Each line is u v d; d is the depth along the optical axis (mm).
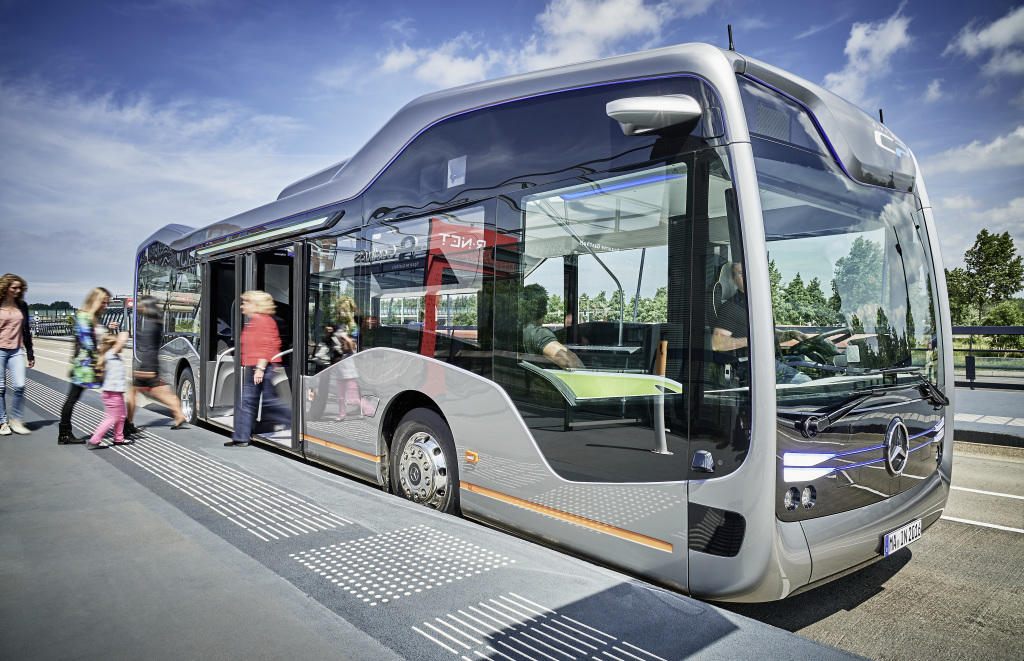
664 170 3320
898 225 4016
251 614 2879
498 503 4145
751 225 3002
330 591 3139
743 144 3061
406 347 4945
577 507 3654
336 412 5727
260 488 4965
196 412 8414
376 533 3951
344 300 5707
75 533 3943
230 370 8242
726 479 3018
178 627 2750
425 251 4805
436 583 3225
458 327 4480
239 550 3666
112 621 2807
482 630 2746
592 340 3602
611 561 3496
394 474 5074
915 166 4312
